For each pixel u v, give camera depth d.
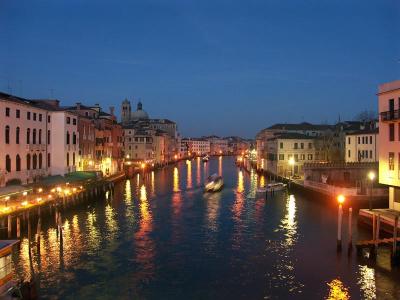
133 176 108.19
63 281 28.14
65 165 67.31
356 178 66.56
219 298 25.42
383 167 42.75
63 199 49.16
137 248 35.62
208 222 46.12
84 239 38.34
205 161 197.00
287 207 55.59
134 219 47.78
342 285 27.03
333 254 33.12
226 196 67.56
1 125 50.53
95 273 29.62
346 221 45.19
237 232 41.19
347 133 83.88
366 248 33.78
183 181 94.31
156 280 28.33
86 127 79.19
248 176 109.56
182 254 33.94
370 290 26.25
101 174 77.06
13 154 53.38
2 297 22.25
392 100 41.44
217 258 32.81
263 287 26.95
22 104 55.34
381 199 50.75
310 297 25.39
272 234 40.16
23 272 29.61
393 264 29.80
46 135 63.84
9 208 39.25
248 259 32.44
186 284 27.61
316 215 49.19
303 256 32.88
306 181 65.62
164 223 45.62
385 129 42.41
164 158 170.00
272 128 129.12
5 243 23.78
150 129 155.50
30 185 52.16
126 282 28.02
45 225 43.66
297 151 94.12
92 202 60.03
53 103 75.62
